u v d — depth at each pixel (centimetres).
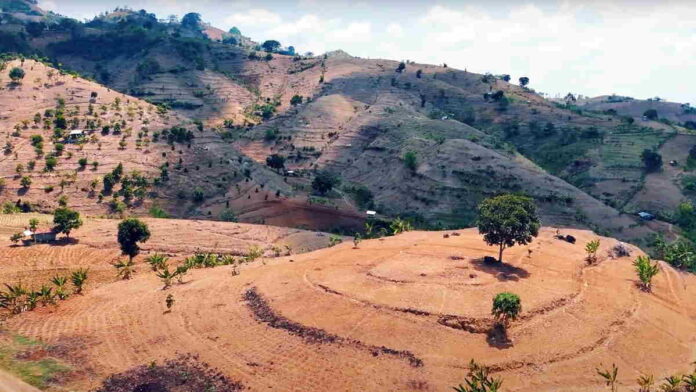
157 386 5525
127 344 6347
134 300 7756
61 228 10956
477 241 9862
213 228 12912
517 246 9425
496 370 5638
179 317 7012
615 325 6669
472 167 17550
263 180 18400
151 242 11506
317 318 6638
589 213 15375
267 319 6769
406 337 6153
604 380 5612
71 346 6244
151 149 17625
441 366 5675
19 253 10056
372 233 14250
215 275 8819
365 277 7769
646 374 5791
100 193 14812
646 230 14912
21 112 17938
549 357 5884
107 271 9825
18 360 5809
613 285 7969
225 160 18588
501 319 6341
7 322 6900
